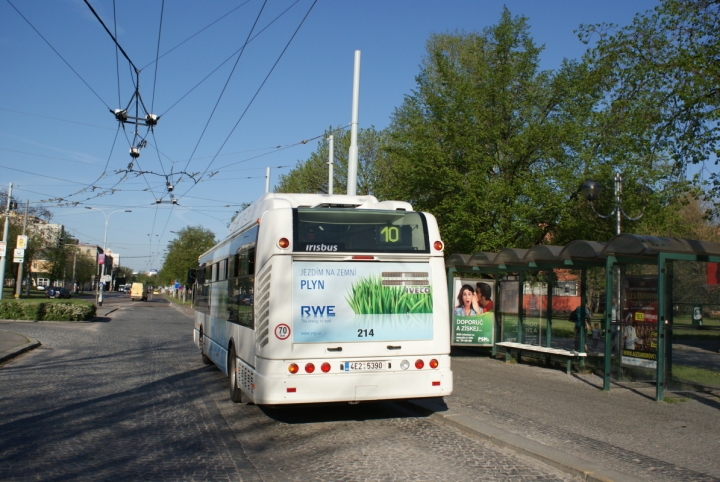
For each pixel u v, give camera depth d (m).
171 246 74.12
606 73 15.15
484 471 6.30
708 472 6.17
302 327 8.03
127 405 9.86
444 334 8.55
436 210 20.92
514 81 21.75
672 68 13.97
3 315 29.52
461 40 32.91
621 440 7.48
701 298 11.67
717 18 13.63
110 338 22.61
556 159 20.25
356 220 8.46
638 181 16.69
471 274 21.41
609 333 11.31
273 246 8.15
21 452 6.83
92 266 100.62
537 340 15.32
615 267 13.57
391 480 5.97
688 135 13.80
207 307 14.71
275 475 6.14
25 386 11.45
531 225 19.61
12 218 53.00
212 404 10.12
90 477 5.97
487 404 9.78
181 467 6.39
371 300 8.31
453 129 20.39
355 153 16.17
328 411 9.61
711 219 13.95
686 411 9.35
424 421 8.90
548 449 6.89
